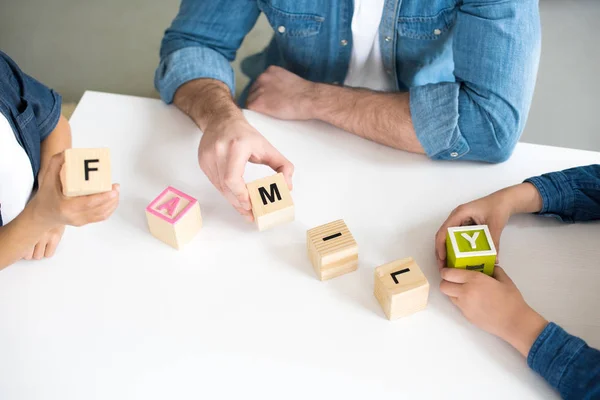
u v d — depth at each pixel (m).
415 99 1.11
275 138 1.16
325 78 1.45
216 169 1.03
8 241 0.87
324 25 1.31
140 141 1.15
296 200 1.04
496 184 1.07
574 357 0.79
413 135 1.10
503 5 1.07
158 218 0.93
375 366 0.83
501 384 0.82
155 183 1.07
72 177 0.77
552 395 0.81
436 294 0.92
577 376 0.78
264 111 1.20
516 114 1.09
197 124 1.17
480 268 0.91
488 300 0.86
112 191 0.79
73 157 0.78
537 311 0.89
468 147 1.09
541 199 0.99
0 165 0.95
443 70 1.38
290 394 0.81
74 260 0.95
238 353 0.85
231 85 1.28
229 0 1.27
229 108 1.12
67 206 0.78
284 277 0.94
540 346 0.81
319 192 1.05
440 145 1.08
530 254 0.96
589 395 0.77
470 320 0.88
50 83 2.16
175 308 0.90
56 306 0.90
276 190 0.98
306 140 1.15
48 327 0.88
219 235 0.99
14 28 2.34
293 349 0.85
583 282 0.93
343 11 1.27
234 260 0.96
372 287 0.92
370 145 1.14
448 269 0.91
